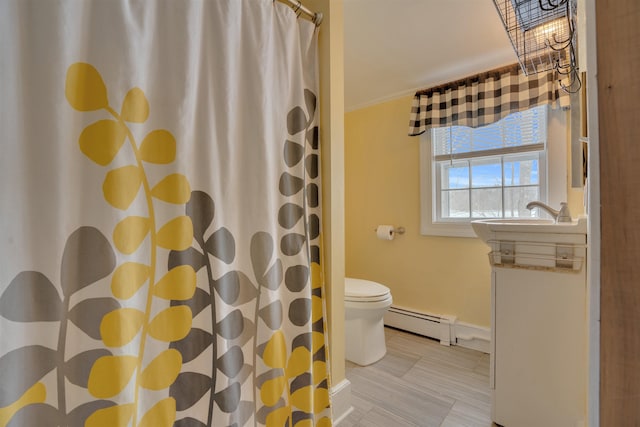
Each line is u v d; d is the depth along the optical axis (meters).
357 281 2.14
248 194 0.98
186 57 0.82
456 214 2.28
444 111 2.20
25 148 0.60
